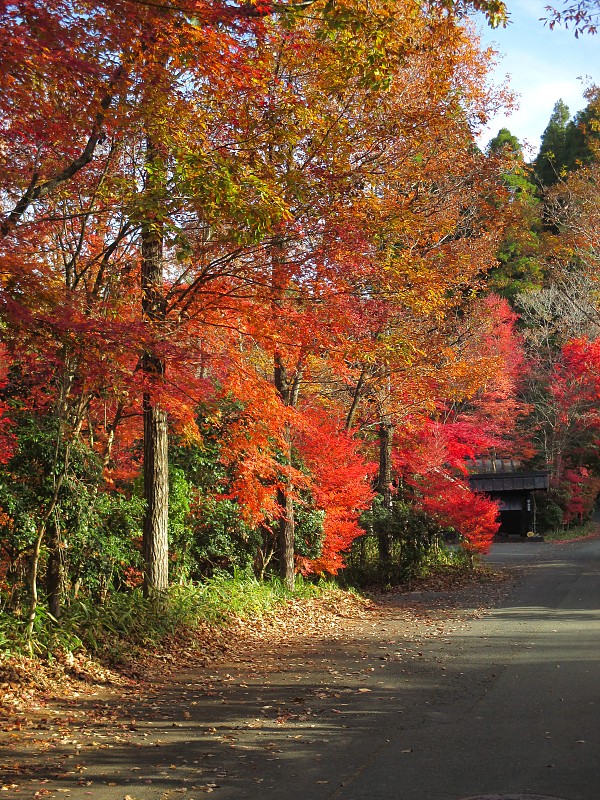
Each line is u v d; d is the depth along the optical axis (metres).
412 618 15.23
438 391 20.16
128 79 8.12
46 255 11.01
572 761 5.54
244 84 8.91
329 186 10.52
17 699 8.04
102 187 9.92
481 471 42.81
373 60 8.54
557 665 9.35
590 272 26.39
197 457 14.66
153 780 5.60
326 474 17.61
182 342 10.45
